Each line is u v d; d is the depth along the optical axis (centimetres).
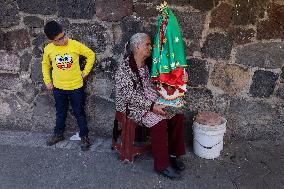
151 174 379
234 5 376
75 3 397
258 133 425
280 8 374
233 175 377
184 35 392
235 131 427
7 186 362
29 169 386
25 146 424
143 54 355
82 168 388
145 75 365
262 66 398
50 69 413
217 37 389
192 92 414
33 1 402
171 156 388
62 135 433
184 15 384
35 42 418
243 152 411
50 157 405
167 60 352
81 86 405
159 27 348
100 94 427
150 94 366
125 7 390
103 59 413
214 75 405
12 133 450
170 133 381
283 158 402
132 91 360
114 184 365
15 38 419
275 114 416
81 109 412
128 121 380
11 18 411
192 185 363
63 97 409
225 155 407
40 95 439
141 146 396
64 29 408
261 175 377
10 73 434
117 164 395
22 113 449
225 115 420
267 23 381
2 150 416
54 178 373
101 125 439
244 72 402
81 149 418
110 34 403
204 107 418
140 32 396
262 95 409
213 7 379
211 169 385
